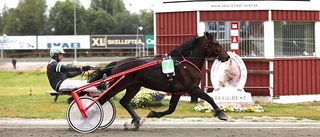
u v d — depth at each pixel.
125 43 67.19
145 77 11.62
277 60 19.14
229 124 12.77
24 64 52.47
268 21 18.95
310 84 19.78
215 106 11.55
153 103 16.56
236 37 18.11
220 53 11.77
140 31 85.88
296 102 19.31
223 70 16.16
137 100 16.28
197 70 11.73
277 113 15.31
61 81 11.63
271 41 19.02
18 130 11.76
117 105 16.98
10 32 84.62
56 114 14.86
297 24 19.56
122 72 11.59
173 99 12.01
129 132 11.43
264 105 17.75
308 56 19.81
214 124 12.77
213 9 19.02
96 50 68.12
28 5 85.56
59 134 11.16
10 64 53.38
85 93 11.94
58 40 66.75
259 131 11.49
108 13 92.56
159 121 13.37
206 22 19.16
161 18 19.91
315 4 19.67
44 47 66.94
